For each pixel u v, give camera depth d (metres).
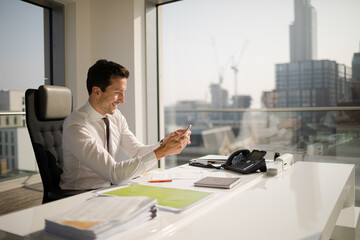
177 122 4.16
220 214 0.95
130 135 1.97
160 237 0.77
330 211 0.95
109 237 0.76
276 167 1.50
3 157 3.21
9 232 0.83
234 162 1.72
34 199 3.22
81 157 1.50
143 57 3.63
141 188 1.28
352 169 1.65
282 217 0.91
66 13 3.61
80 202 1.13
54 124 1.92
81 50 3.64
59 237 0.79
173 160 4.29
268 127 3.83
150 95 3.72
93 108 1.71
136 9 3.51
